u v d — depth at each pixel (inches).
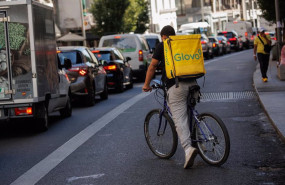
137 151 368.5
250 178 282.2
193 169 307.9
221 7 3750.0
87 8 1942.7
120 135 439.8
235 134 415.8
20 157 376.8
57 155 374.3
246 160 324.5
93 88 703.1
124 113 585.0
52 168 333.4
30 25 462.3
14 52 463.5
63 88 577.0
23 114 469.7
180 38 308.5
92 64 716.0
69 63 589.6
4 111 469.7
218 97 678.5
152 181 286.0
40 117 483.8
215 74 1087.0
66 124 532.1
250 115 511.5
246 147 363.9
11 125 559.5
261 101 569.3
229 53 2251.5
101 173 311.3
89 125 512.7
